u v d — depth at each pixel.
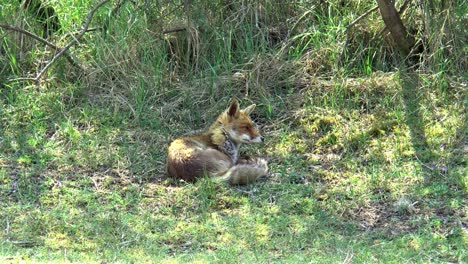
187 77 14.90
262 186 12.11
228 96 14.45
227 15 15.33
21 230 10.60
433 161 12.66
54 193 11.82
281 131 13.72
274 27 15.62
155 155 13.16
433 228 10.83
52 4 15.59
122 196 11.87
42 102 14.34
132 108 14.17
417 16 15.29
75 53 15.11
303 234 10.66
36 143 13.22
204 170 12.09
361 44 15.02
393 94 14.24
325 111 14.02
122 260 9.65
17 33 15.18
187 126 14.00
